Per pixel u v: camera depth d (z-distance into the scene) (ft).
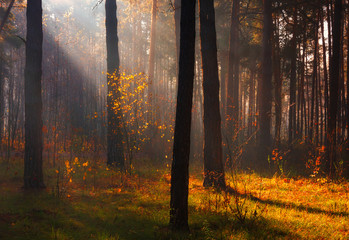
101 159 53.01
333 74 43.75
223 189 32.89
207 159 34.91
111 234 18.04
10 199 25.76
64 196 27.71
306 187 35.53
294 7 68.44
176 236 17.49
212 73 34.88
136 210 23.62
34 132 31.30
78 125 87.35
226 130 55.26
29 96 31.40
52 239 16.67
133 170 43.62
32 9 31.60
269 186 36.11
